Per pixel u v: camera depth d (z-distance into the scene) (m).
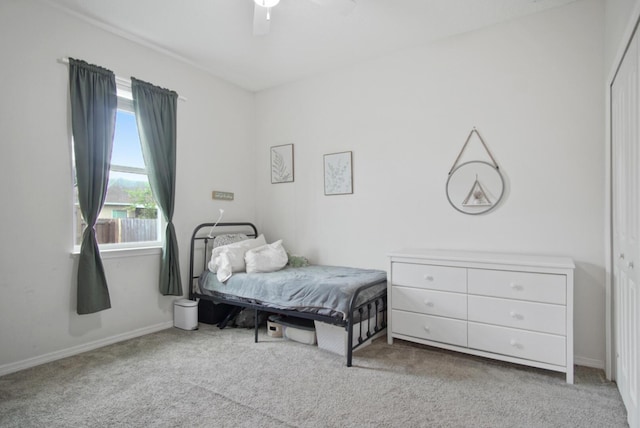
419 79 3.20
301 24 2.83
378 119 3.43
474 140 2.94
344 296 2.54
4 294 2.35
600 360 2.45
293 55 3.38
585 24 2.52
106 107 2.84
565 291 2.20
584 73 2.53
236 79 3.96
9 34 2.37
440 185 3.10
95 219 2.73
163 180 3.25
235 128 4.10
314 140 3.86
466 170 2.96
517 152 2.76
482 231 2.91
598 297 2.47
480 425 1.76
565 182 2.59
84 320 2.75
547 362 2.25
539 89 2.68
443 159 3.09
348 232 3.63
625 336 1.92
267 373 2.35
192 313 3.26
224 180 3.95
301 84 3.96
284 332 3.04
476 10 2.64
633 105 1.72
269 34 2.98
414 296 2.74
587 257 2.51
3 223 2.34
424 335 2.69
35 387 2.16
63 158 2.64
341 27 2.88
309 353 2.70
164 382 2.23
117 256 2.97
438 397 2.03
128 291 3.05
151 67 3.24
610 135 2.33
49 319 2.55
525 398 2.01
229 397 2.04
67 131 2.66
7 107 2.36
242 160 4.18
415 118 3.23
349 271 3.32
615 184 2.22
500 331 2.40
